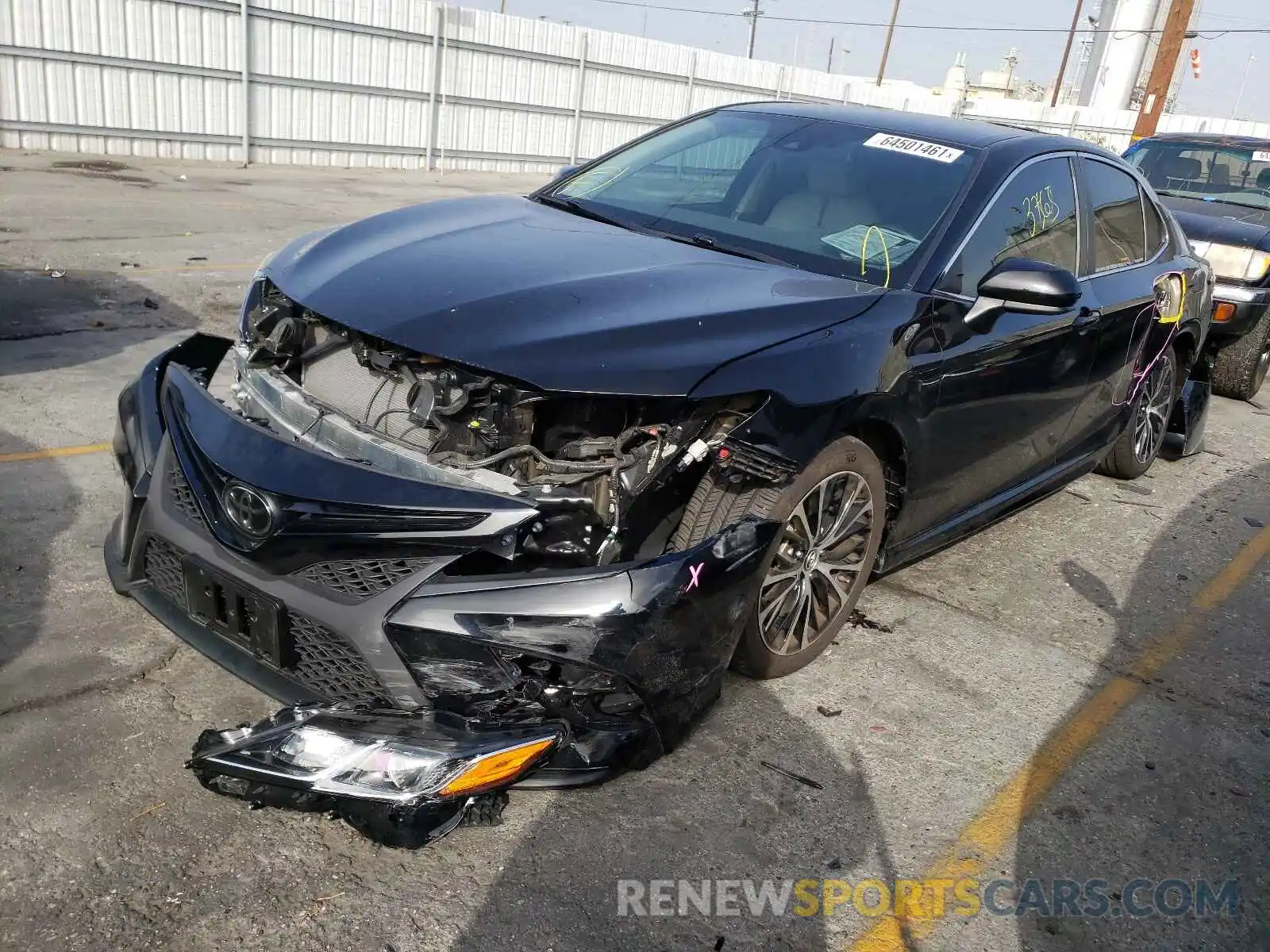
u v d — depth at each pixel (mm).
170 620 2809
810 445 2912
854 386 3014
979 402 3674
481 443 2607
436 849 2568
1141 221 5176
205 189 13648
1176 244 5598
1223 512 5723
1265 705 3773
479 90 20625
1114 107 37906
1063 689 3713
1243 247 7844
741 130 4309
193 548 2684
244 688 3090
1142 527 5371
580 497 2562
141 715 2914
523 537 2508
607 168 4297
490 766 2326
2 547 3697
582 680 2516
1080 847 2898
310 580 2533
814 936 2463
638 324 2734
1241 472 6520
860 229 3664
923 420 3387
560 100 22203
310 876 2436
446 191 16891
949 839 2859
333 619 2463
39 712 2867
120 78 15672
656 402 2668
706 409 2703
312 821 2604
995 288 3424
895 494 3555
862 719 3334
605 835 2688
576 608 2449
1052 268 3400
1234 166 9289
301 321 3008
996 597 4375
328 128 18516
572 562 2623
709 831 2748
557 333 2641
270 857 2477
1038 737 3391
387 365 2746
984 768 3186
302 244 3375
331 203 13742
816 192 3842
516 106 21438
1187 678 3896
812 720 3285
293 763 2309
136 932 2219
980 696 3584
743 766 3020
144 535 2840
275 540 2514
